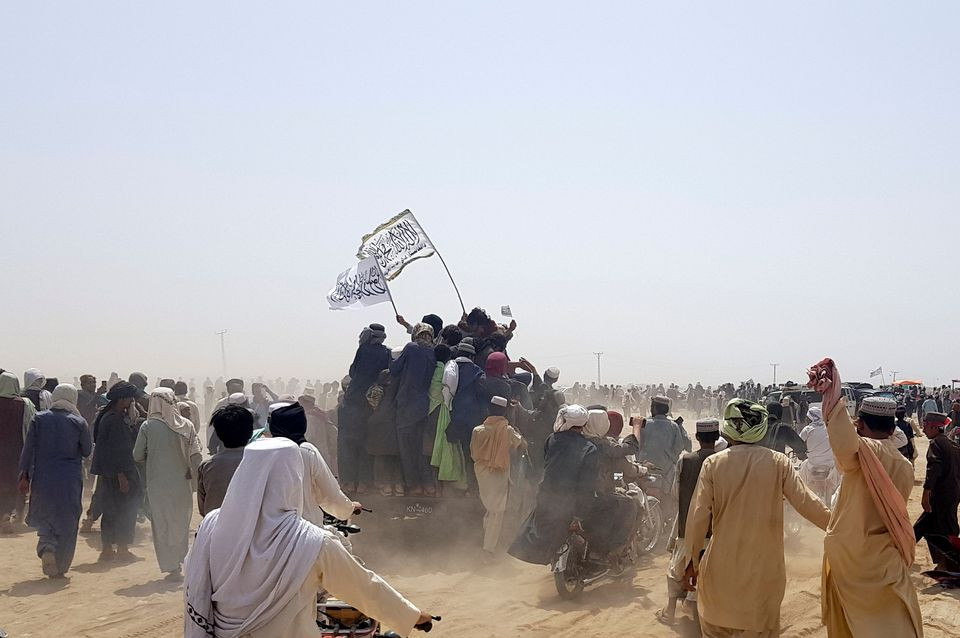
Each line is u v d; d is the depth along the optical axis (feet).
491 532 35.27
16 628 27.07
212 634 12.73
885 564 18.30
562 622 26.81
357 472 37.76
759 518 19.98
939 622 26.96
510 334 42.32
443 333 40.01
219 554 12.70
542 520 29.73
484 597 29.89
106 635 26.35
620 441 34.91
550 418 39.70
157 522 33.42
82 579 33.76
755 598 19.88
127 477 37.40
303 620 12.85
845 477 18.78
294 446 13.26
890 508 18.21
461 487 37.24
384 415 37.11
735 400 20.83
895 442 20.15
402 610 13.29
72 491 34.24
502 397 37.22
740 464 20.29
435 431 36.83
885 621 18.30
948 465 32.60
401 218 46.06
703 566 20.43
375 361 38.29
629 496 32.22
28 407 45.47
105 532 37.24
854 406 91.15
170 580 33.45
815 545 40.50
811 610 28.45
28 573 34.73
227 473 23.72
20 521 45.91
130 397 37.76
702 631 20.75
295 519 12.97
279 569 12.57
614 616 27.66
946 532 32.68
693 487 26.40
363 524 37.47
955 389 172.04
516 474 37.14
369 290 44.55
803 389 99.91
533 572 34.17
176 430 33.99
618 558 31.45
